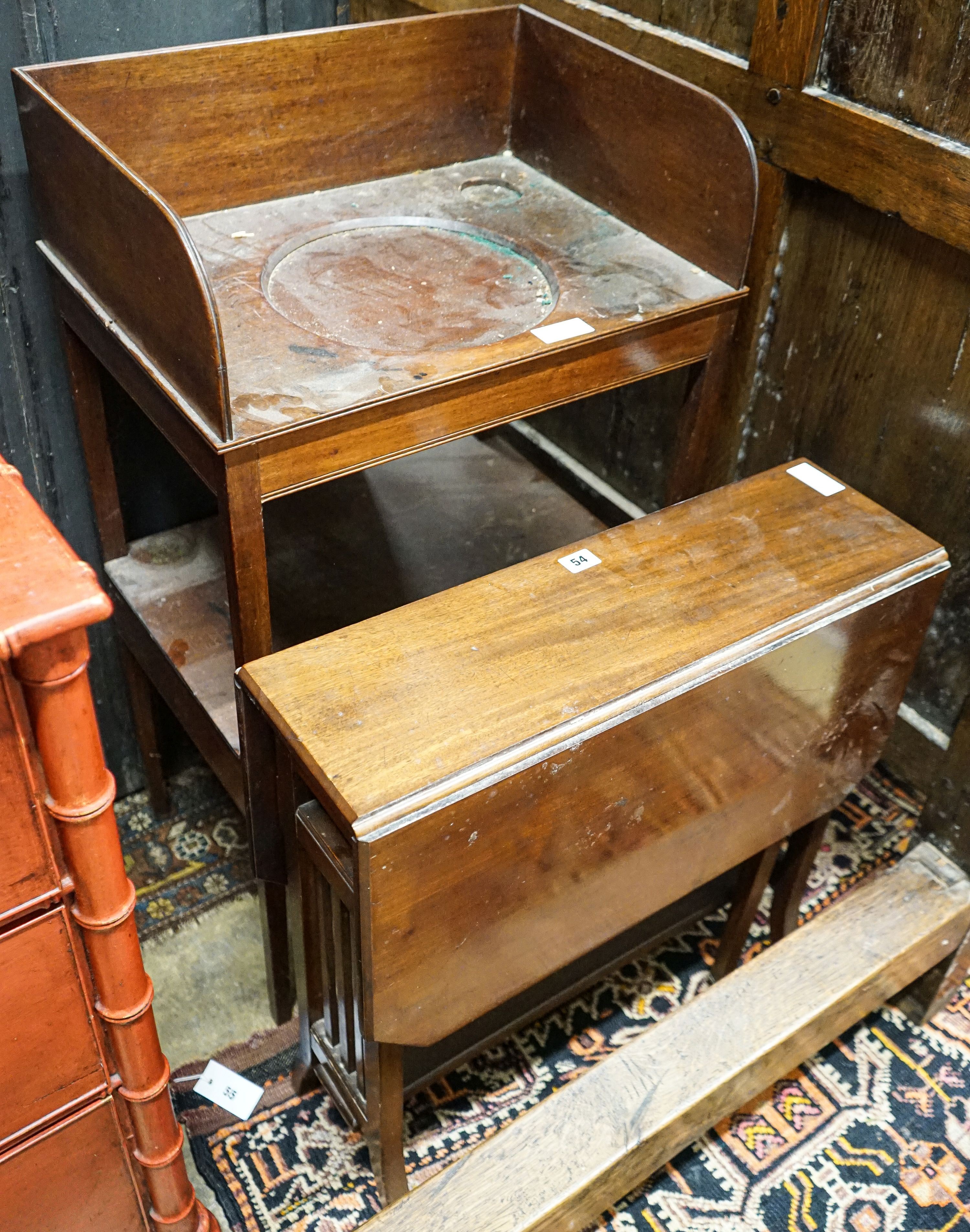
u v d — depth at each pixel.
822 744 1.72
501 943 1.47
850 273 1.91
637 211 1.90
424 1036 1.48
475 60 1.96
